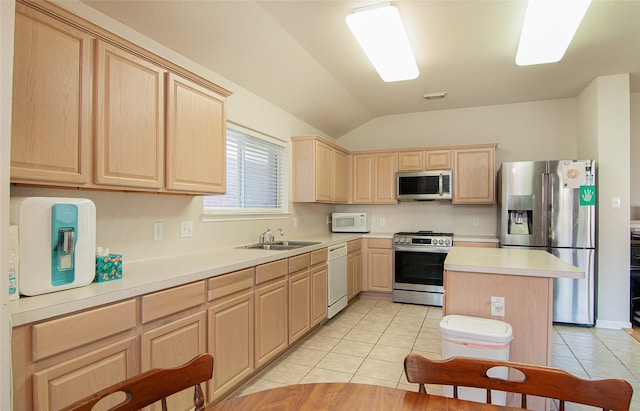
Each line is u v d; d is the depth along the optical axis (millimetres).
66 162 1540
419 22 2674
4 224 908
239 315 2252
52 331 1255
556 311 3736
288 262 2832
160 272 1874
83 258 1547
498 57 3281
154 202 2367
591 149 3943
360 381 2512
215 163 2422
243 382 2418
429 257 4438
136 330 1577
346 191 5043
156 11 2160
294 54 3090
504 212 3965
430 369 956
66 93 1540
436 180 4602
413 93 4285
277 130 3875
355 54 3199
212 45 2619
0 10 897
